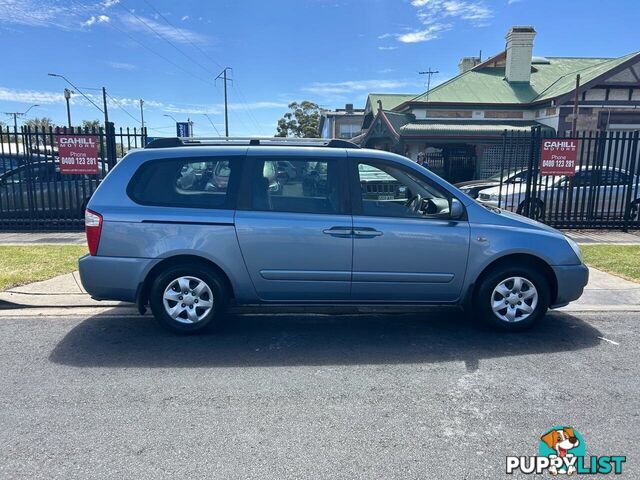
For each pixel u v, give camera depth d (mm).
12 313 5637
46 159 10625
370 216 4734
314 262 4699
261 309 5777
